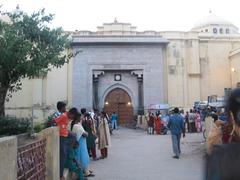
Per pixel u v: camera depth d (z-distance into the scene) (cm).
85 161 953
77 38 3766
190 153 1510
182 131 1397
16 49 1078
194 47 3909
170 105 3822
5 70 1086
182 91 3859
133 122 3766
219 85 3934
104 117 1412
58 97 3700
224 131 344
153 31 3925
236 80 3806
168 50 3909
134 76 3912
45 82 3688
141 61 3850
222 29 5125
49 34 1256
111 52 3831
